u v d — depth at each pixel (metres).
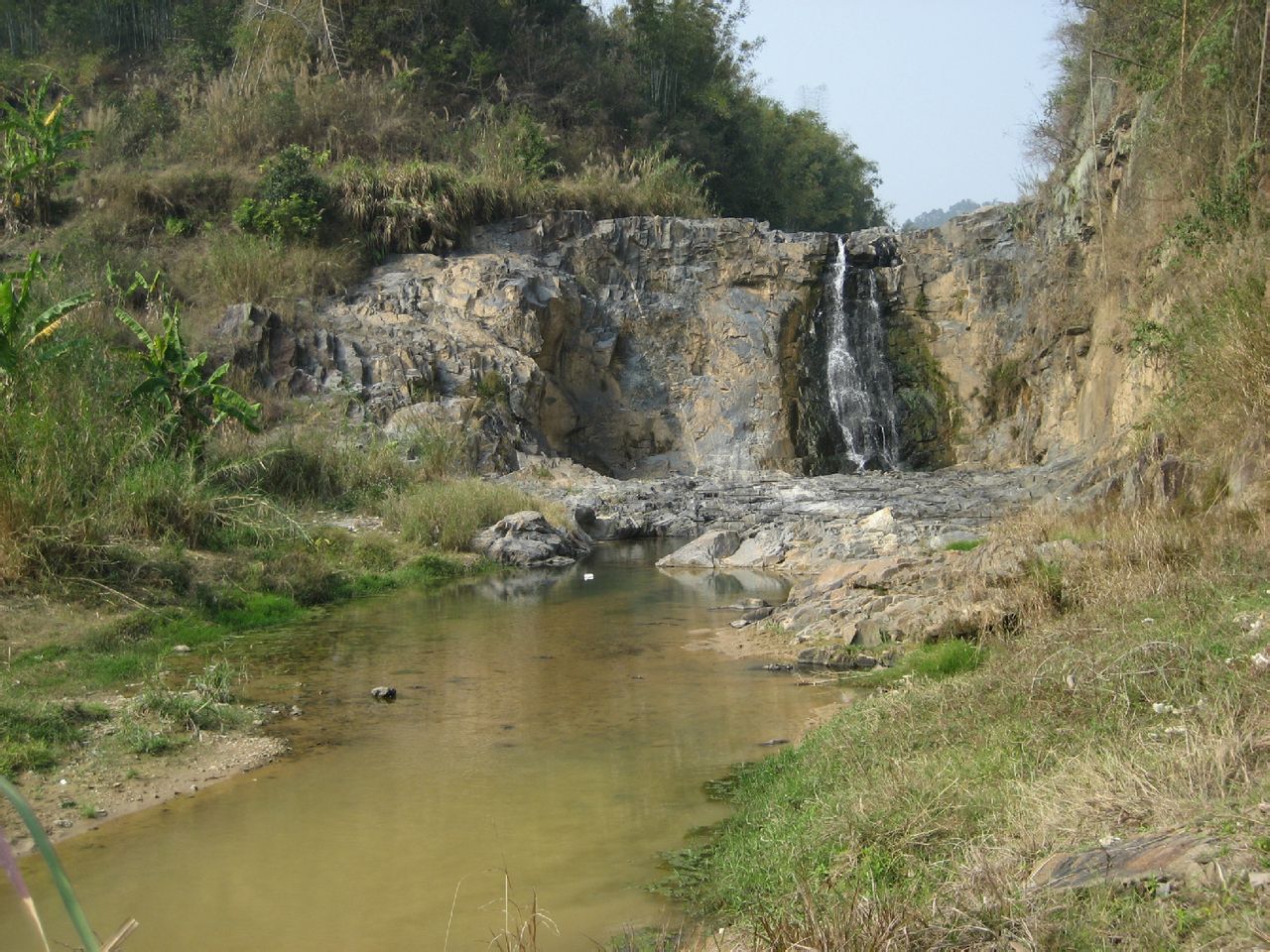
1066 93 29.53
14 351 14.00
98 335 20.98
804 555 17.38
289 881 6.10
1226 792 4.58
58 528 12.16
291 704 9.68
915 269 32.78
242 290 26.16
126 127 32.97
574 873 6.13
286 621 13.30
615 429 30.36
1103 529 11.65
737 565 17.66
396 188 30.12
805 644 11.57
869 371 32.53
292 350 24.77
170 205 29.23
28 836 6.73
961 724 6.78
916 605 11.44
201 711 8.92
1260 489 10.38
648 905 5.68
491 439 24.92
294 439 20.52
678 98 44.19
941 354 32.16
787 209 50.62
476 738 8.66
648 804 7.16
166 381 17.50
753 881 5.47
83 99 36.66
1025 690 6.91
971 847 4.75
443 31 38.34
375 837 6.69
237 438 19.89
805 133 60.69
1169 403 15.36
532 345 28.14
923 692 7.70
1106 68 26.06
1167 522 10.88
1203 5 18.69
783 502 22.92
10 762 7.66
